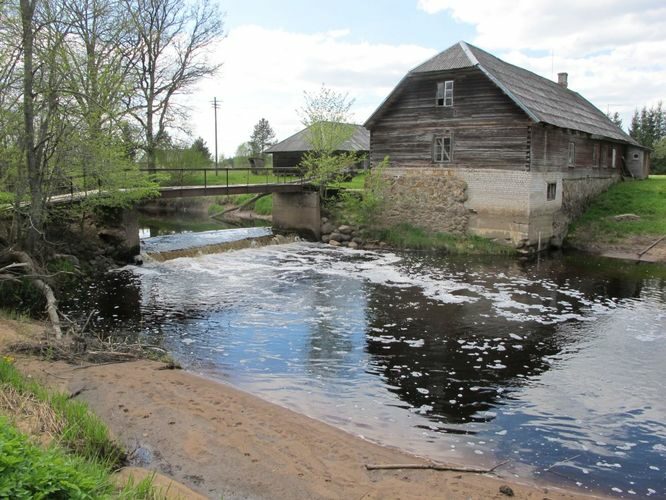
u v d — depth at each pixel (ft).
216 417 28.43
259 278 67.31
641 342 44.27
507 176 84.84
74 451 21.31
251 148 332.19
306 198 101.60
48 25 47.73
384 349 42.34
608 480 24.91
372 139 98.48
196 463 23.52
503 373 37.78
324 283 64.85
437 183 91.76
